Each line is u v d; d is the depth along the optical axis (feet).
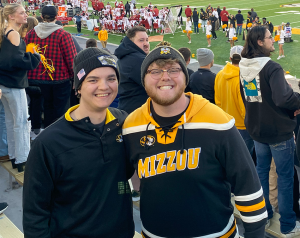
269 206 10.75
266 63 9.21
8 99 11.93
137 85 11.25
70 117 6.06
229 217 6.28
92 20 87.86
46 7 14.17
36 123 17.72
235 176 5.92
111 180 6.23
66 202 6.17
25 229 6.02
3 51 11.21
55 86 14.98
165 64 5.63
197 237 5.99
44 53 14.40
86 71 5.91
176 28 85.30
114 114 6.75
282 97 8.88
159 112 5.95
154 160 5.96
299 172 10.48
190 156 5.80
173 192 5.90
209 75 13.12
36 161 5.84
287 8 104.63
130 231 6.70
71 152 5.93
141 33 11.21
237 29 72.69
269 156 10.52
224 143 5.77
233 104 12.10
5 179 14.66
